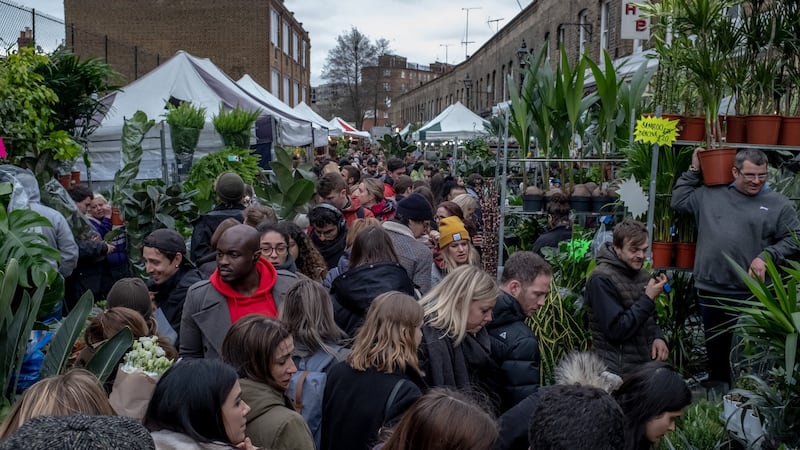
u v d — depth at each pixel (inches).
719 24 189.9
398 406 103.7
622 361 152.9
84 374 85.9
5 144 245.0
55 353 119.0
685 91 200.4
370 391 105.6
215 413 82.6
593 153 300.5
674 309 201.5
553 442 72.4
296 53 1573.6
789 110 193.9
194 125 397.4
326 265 203.5
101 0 1178.0
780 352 116.0
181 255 172.7
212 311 141.9
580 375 103.3
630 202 195.3
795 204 193.9
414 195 213.6
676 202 184.7
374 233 154.3
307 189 288.8
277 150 302.0
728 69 192.2
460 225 184.2
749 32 190.1
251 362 104.0
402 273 150.7
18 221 147.0
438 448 73.7
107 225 278.4
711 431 128.4
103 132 426.6
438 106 2006.6
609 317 150.4
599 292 153.1
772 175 213.0
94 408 82.7
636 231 153.0
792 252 165.2
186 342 144.8
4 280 115.9
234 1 1203.2
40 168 252.8
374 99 2358.5
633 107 241.4
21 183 194.9
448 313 122.6
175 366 85.3
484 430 74.8
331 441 108.0
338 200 250.5
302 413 116.6
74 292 230.4
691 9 191.6
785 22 186.9
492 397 128.1
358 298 144.8
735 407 131.5
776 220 168.2
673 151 192.2
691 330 207.2
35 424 58.8
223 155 361.7
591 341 168.4
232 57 1211.2
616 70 271.3
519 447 97.7
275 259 165.3
